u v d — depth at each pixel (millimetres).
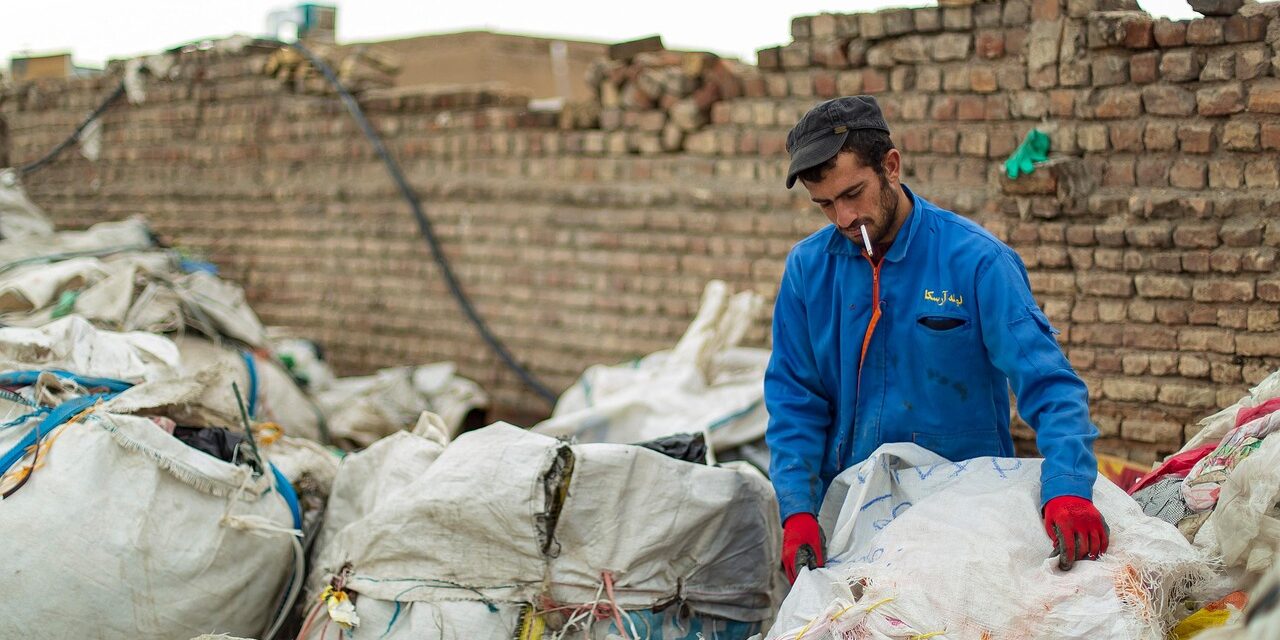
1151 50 4023
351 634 2801
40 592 2701
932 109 4539
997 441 2738
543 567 2785
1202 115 3947
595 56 12023
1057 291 4246
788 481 2703
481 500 2754
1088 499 2355
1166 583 2312
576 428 4230
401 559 2840
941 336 2566
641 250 5469
